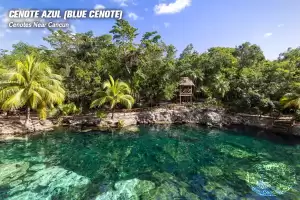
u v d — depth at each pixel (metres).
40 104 19.56
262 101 25.41
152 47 31.48
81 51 31.42
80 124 23.86
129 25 32.75
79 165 13.98
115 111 29.03
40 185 10.85
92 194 10.19
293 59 34.84
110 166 14.02
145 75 31.25
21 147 16.86
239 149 17.86
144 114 27.67
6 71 19.92
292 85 25.23
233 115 28.42
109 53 31.66
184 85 34.44
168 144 19.17
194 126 26.25
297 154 16.61
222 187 11.16
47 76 20.98
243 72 34.19
